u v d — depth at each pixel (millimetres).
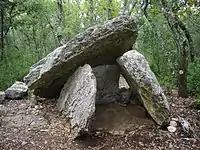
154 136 4828
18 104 6766
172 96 7473
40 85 6145
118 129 5062
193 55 8461
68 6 19891
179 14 9211
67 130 5121
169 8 7578
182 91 7387
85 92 5062
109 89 6285
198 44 10156
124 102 6148
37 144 4680
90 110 4711
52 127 5297
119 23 5090
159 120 5043
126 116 5465
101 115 5535
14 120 5641
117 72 6328
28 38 16812
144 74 4969
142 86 4977
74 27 19391
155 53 10055
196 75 7887
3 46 12633
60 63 5422
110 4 14055
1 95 7148
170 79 8953
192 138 4797
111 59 6000
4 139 4855
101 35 5145
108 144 4656
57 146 4609
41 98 6617
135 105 5918
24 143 4711
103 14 18516
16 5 12359
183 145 4582
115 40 5277
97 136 4879
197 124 5465
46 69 5652
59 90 6543
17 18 14039
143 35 10508
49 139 4848
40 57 15172
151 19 9805
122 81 7121
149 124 5156
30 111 6086
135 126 5129
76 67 5766
